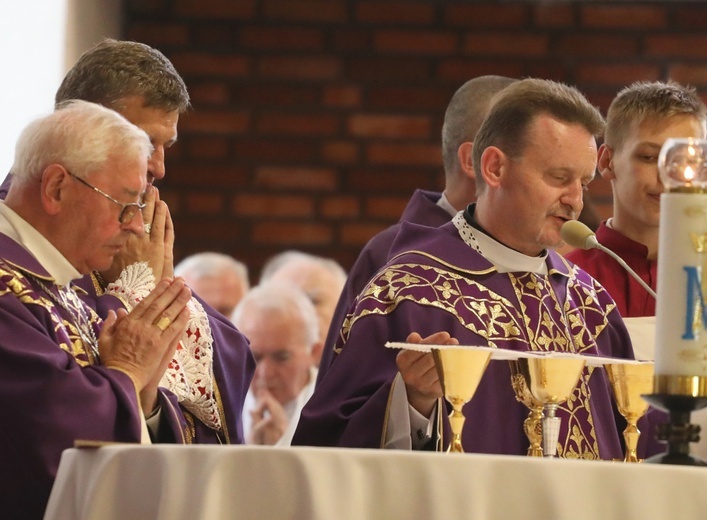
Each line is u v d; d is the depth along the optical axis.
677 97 9.12
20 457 6.67
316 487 4.93
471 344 7.51
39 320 6.96
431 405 6.96
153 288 7.93
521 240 7.80
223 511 4.99
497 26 17.28
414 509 4.91
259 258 17.14
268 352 13.28
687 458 5.27
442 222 10.01
